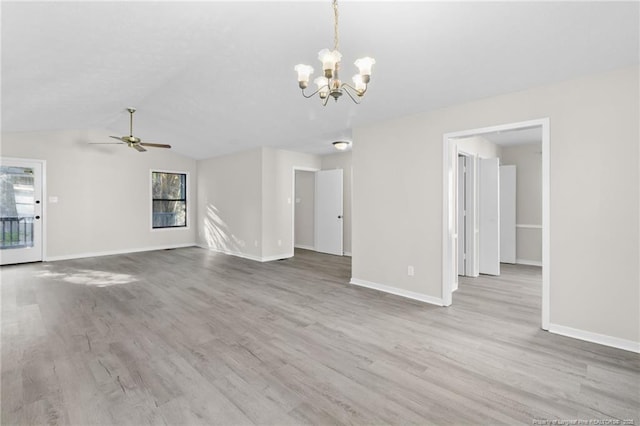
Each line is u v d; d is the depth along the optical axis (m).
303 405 1.82
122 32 2.50
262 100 4.02
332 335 2.78
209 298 3.81
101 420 1.68
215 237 7.50
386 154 4.09
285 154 6.71
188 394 1.92
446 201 3.55
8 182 5.60
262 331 2.86
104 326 2.94
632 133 2.49
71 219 6.30
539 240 5.91
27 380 2.04
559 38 2.24
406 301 3.73
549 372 2.17
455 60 2.64
